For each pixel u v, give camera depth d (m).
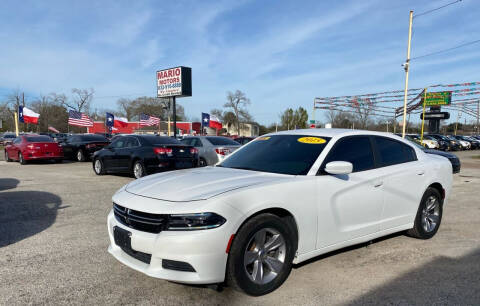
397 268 3.65
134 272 3.50
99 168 11.15
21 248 4.20
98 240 4.51
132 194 3.18
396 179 4.09
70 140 17.22
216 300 2.95
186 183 3.21
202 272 2.67
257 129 80.88
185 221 2.69
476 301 2.95
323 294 3.06
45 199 7.13
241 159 4.12
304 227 3.23
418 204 4.43
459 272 3.56
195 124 57.19
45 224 5.26
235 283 2.82
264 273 3.11
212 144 12.14
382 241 4.55
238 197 2.83
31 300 2.93
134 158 9.73
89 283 3.25
